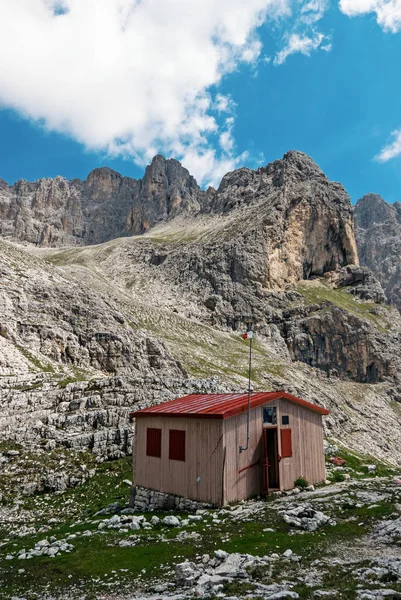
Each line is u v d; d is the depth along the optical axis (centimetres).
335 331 16500
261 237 19462
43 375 5328
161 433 2712
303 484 2733
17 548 1950
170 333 13138
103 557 1627
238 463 2438
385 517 1947
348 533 1769
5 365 5719
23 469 3388
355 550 1568
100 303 9838
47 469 3441
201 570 1420
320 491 2616
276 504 2295
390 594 1112
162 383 5881
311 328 16425
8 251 10250
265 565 1420
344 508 2142
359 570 1334
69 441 3891
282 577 1328
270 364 12556
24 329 6994
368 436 10088
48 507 2909
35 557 1698
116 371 7644
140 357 8288
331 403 11112
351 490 2566
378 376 15962
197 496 2427
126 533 1966
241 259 18588
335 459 4166
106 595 1282
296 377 11956
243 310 16988
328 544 1642
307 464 2870
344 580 1270
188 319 15775
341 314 16850
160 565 1511
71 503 2992
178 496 2527
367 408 13138
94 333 7962
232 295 17550
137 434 2888
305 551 1571
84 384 5041
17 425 4072
